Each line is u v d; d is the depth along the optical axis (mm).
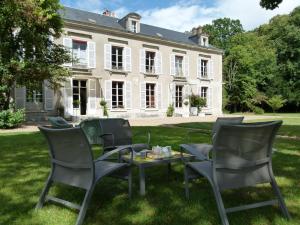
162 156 3893
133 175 4500
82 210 2760
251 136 2816
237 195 3543
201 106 25531
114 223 2822
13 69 13328
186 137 9008
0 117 12828
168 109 24000
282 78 34375
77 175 2998
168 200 3410
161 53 23625
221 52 27656
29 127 13742
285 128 11805
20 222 2842
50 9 13758
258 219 2873
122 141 5387
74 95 19578
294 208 3150
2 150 6672
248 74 33406
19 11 12750
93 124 7430
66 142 2953
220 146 2768
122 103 21812
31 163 5320
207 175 2920
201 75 26562
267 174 3020
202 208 3168
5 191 3746
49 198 3244
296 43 33312
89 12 22438
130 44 21906
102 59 20500
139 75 22438
